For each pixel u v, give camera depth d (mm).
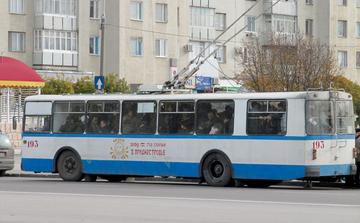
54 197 23719
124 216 18781
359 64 86125
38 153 33469
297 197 24094
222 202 22250
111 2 70938
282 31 70938
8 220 18062
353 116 29547
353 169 29172
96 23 70750
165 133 30562
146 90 32281
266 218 18359
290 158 28078
